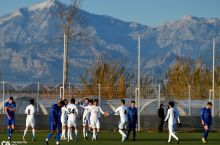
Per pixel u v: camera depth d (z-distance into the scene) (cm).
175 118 5728
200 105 8206
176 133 7506
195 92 8275
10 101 5859
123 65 9600
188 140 6194
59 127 5422
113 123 7912
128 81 8738
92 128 6138
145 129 7994
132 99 8256
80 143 5666
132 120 6116
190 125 8081
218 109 8238
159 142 5869
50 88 8138
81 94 8144
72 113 5925
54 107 5397
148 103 8238
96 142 5806
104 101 8112
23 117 7794
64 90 8025
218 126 8062
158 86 8219
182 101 8269
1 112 7712
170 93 8300
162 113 7669
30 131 7519
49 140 6016
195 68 10181
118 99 8206
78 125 7769
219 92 8294
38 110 7900
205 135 5838
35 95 8062
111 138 6394
